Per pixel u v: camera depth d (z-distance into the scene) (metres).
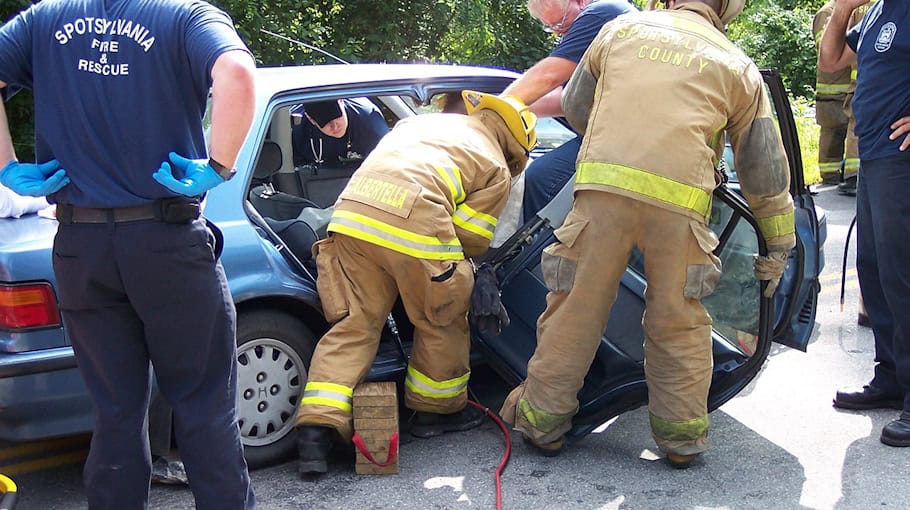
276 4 9.72
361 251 3.57
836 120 9.27
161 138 2.61
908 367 3.81
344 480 3.58
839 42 4.23
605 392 3.85
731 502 3.38
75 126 2.61
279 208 4.31
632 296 3.85
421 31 10.94
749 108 3.37
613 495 3.44
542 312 3.86
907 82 3.67
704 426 3.56
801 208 4.03
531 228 3.84
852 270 6.55
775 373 4.62
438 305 3.58
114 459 2.80
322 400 3.51
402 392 4.27
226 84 2.52
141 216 2.62
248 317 3.62
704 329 3.50
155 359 2.80
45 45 2.64
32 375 3.13
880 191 3.77
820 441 3.87
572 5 4.35
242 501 2.89
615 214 3.34
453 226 3.59
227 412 2.87
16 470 3.80
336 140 4.79
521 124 3.82
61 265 2.69
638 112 3.33
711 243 3.39
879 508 3.32
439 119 3.77
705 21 3.46
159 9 2.62
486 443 3.91
